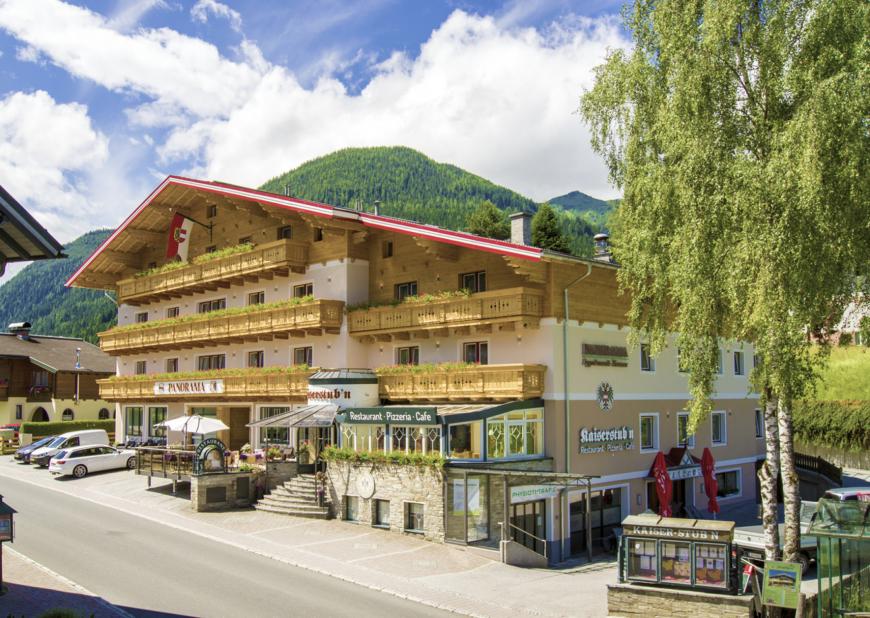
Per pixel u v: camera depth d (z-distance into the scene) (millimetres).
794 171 16562
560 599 19234
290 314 34875
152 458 34438
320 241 35875
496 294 28016
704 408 19656
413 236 31109
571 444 28234
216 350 42344
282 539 25203
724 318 19703
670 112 19172
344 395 30719
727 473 37000
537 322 28047
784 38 17984
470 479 25453
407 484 26266
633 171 21438
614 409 30281
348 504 28422
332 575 20781
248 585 19250
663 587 17078
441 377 29328
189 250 44469
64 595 17422
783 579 16344
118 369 50844
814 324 17844
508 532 23828
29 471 41125
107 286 50688
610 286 30344
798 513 19375
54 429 55562
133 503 31141
